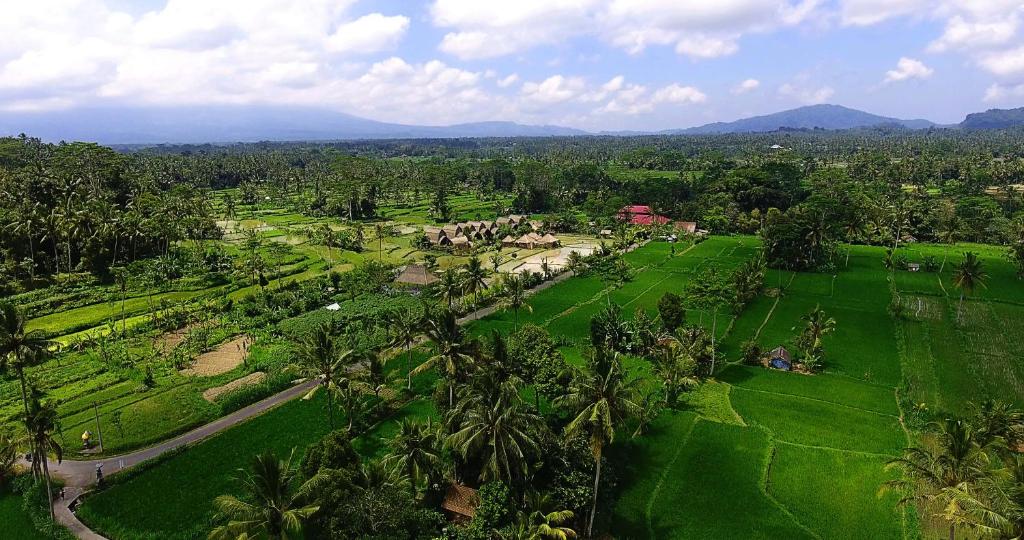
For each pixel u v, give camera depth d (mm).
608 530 49531
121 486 54406
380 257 158000
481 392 52062
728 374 81562
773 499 53344
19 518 50719
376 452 60812
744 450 61500
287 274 134125
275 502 40125
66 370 79250
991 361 85125
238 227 189375
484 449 49469
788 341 93125
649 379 78188
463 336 66438
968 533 47781
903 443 62594
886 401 72812
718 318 104625
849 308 110562
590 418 47031
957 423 44188
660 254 161750
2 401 69938
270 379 76812
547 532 42969
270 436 63906
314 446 50781
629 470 58312
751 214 199625
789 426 66438
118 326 96500
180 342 91562
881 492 46438
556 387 62188
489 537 44031
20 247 118750
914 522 49781
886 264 141125
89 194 158750
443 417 57719
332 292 120875
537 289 125750
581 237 196250
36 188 145500
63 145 196875
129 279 118938
